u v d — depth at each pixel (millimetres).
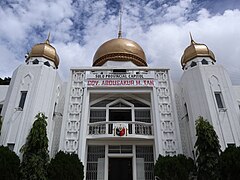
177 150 16203
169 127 17078
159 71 19469
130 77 18922
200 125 14508
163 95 18406
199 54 19516
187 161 14297
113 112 19391
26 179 13086
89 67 19469
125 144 17859
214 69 18438
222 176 12430
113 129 17125
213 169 13023
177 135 16672
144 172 17000
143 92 18641
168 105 17969
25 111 16469
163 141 16531
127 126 17266
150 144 17797
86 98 18234
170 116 17516
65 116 17391
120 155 17438
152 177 16812
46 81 18281
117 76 18984
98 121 18656
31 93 17219
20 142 15336
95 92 18609
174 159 14047
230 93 17438
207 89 17453
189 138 17906
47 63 19500
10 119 16141
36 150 14078
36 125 14703
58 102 20031
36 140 14102
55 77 19266
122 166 17391
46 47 19812
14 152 13789
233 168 11883
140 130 17594
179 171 13555
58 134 18406
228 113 16516
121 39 24719
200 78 18047
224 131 15820
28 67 18438
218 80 17938
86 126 17328
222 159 12492
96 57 24219
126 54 23297
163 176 13664
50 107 17953
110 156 17406
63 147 16328
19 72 18234
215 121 16188
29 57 19469
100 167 17156
